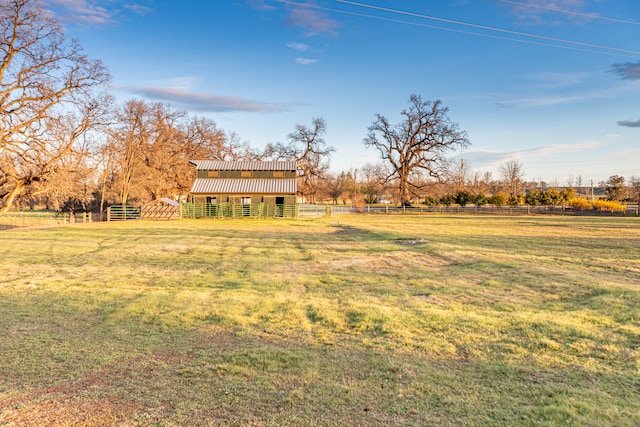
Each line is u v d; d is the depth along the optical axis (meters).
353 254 15.55
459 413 3.58
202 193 41.12
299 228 29.22
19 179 27.84
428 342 5.53
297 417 3.51
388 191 64.25
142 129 43.78
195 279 10.56
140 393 3.97
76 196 33.59
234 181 43.28
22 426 3.33
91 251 16.36
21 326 6.29
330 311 7.15
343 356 5.04
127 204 47.16
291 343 5.56
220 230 26.94
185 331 6.07
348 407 3.71
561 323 6.24
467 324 6.30
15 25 24.89
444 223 35.16
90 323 6.50
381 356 5.03
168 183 50.34
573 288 9.11
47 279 10.44
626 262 13.05
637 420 3.38
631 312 6.79
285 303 7.75
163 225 31.05
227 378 4.36
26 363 4.76
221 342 5.59
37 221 38.81
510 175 87.00
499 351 5.18
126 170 43.34
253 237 22.48
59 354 5.06
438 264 13.14
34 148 26.95
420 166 59.00
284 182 43.44
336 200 87.81
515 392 4.00
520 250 16.23
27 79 25.88
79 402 3.78
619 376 4.35
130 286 9.58
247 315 6.91
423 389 4.09
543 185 118.50
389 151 59.94
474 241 19.66
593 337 5.62
